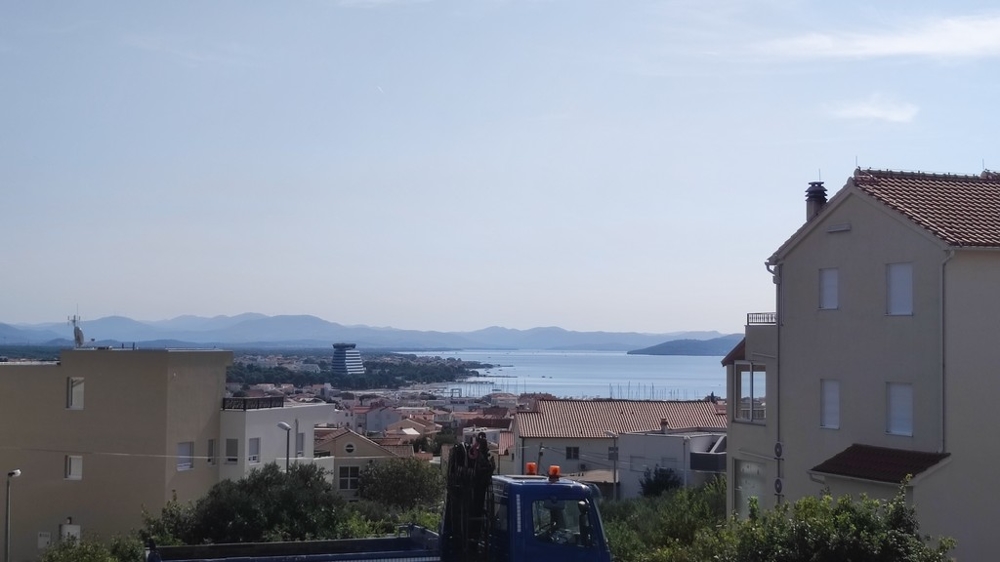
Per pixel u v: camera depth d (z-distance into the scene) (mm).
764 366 30594
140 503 41906
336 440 68625
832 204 27594
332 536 33750
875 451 25422
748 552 16219
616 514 38469
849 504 16391
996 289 24297
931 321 24250
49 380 43250
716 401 83312
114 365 42719
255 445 46156
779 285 29750
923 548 15609
